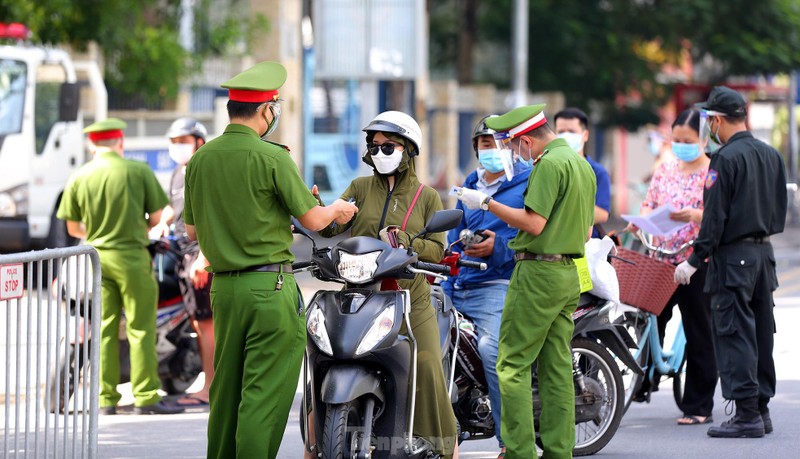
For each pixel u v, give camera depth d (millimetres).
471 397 20891
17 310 17828
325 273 18000
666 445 23141
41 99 45656
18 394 17891
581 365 22469
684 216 24625
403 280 18516
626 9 92000
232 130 18281
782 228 23688
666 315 25625
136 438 23781
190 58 62125
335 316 17500
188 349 27391
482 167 21750
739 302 23250
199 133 26469
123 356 26828
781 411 26219
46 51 45719
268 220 18078
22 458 18234
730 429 23672
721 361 23500
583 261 21000
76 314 19156
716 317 23453
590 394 21969
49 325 18594
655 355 24891
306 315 18078
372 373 17516
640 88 95562
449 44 108625
